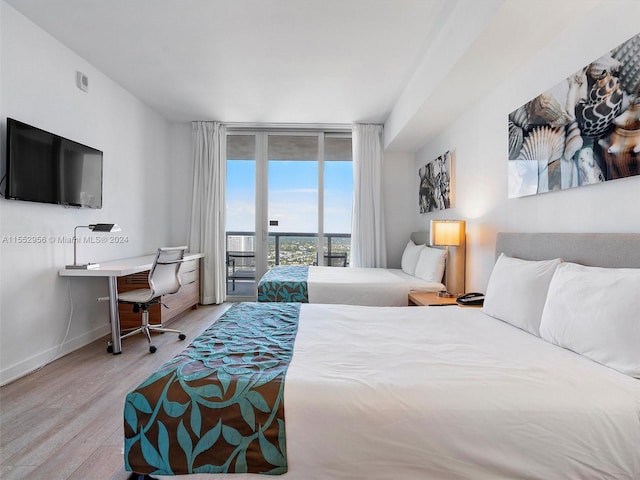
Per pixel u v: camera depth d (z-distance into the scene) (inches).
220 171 192.4
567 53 74.7
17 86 96.3
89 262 127.0
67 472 58.2
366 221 193.0
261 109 170.6
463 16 85.0
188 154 194.1
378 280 135.1
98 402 81.7
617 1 62.4
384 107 167.0
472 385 45.1
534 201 87.9
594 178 67.2
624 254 59.1
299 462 42.1
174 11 95.4
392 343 63.2
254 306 93.7
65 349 114.7
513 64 91.2
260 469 42.5
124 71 131.6
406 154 198.5
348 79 136.0
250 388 44.9
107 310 137.6
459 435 40.9
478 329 72.6
